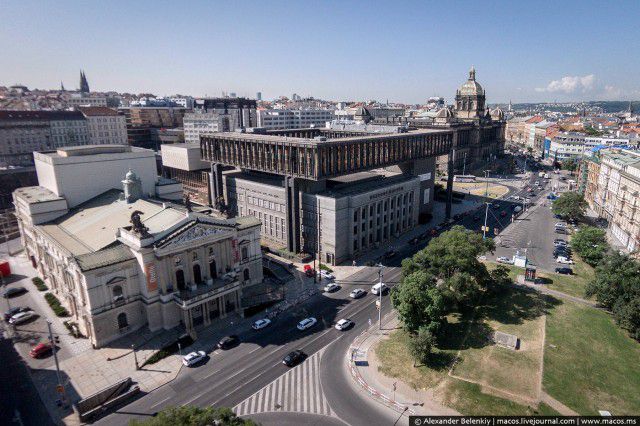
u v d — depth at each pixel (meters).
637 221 119.00
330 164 111.12
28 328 83.50
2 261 117.31
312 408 61.09
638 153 145.12
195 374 69.38
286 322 85.06
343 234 114.31
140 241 76.50
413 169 148.38
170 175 189.88
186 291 82.94
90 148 113.94
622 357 72.62
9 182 171.75
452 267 87.88
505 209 174.38
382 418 58.97
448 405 60.50
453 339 76.88
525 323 82.12
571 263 114.81
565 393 63.06
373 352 73.94
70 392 65.38
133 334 80.25
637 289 80.06
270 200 126.50
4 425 58.62
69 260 78.19
